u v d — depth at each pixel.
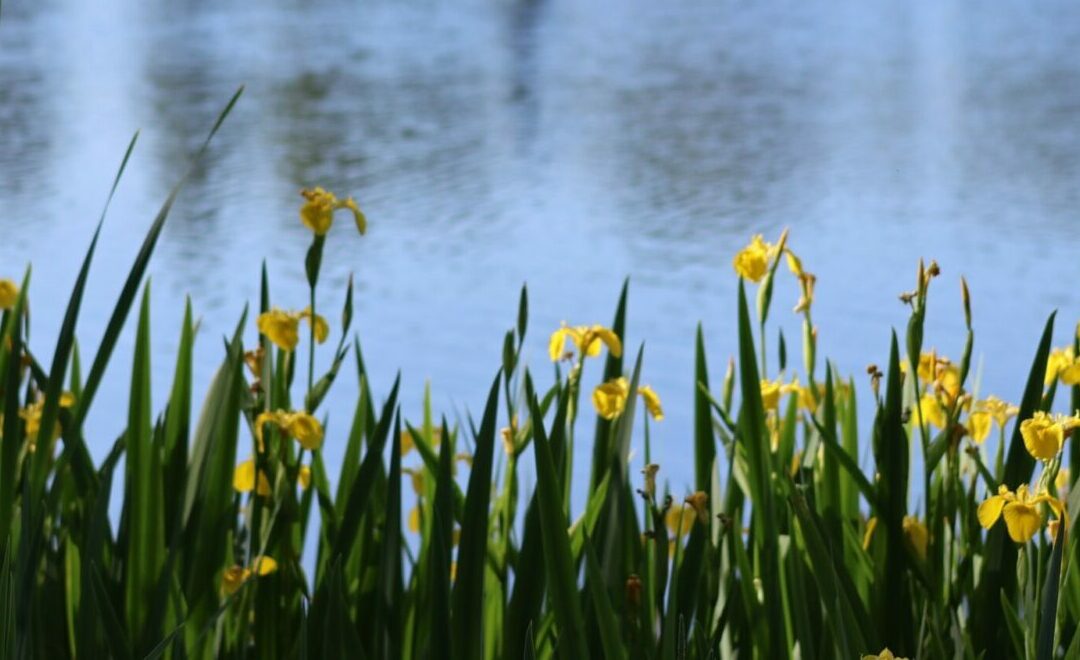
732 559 3.33
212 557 3.25
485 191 19.73
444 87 31.53
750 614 3.09
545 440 2.55
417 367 11.53
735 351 11.81
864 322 12.79
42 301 13.73
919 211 18.08
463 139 24.38
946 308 13.25
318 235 3.32
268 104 28.28
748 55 38.09
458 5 56.03
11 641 2.55
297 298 13.79
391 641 2.93
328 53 38.06
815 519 3.09
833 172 21.08
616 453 3.14
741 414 3.22
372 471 3.12
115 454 3.27
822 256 15.64
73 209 18.09
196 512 3.29
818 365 11.30
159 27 44.38
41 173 20.62
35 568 2.68
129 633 3.19
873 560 3.37
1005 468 3.12
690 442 9.62
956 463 3.18
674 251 15.88
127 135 24.05
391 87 31.39
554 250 16.02
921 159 22.09
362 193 19.64
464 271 15.03
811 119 26.67
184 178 2.79
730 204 18.77
